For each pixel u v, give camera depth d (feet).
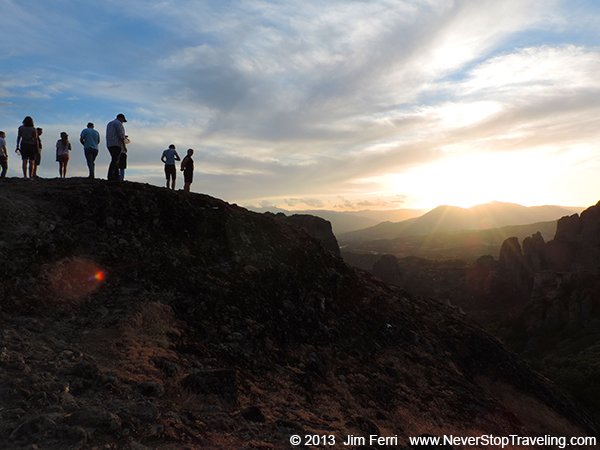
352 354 44.68
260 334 38.63
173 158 60.49
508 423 46.47
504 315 315.58
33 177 50.67
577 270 290.15
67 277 33.76
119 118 51.11
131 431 18.94
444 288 400.67
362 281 61.31
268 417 25.63
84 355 25.55
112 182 48.32
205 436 20.57
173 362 28.14
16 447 16.34
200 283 40.47
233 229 50.57
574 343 220.43
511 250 370.32
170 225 46.34
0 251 32.89
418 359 50.52
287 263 51.65
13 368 22.12
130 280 36.81
